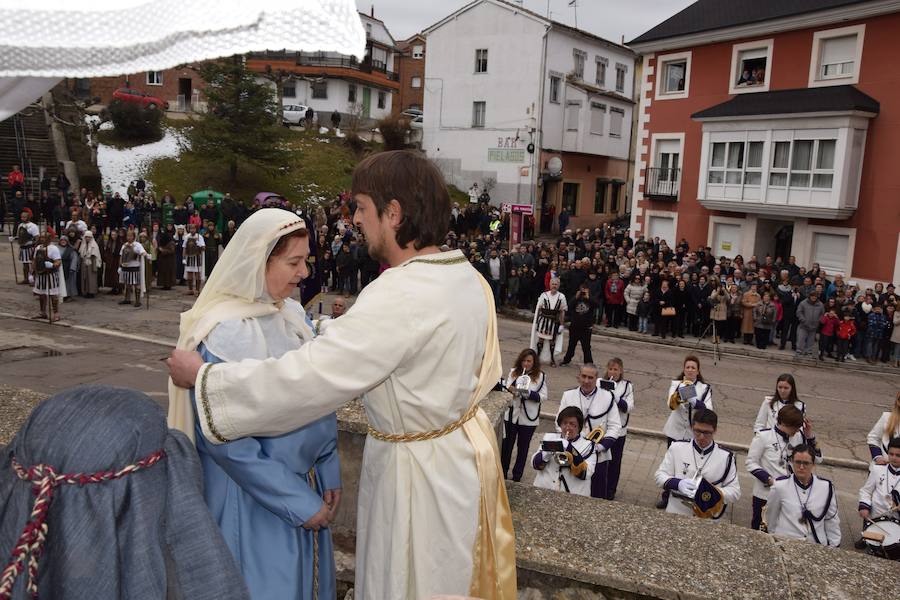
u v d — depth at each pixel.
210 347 1.83
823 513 5.90
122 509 1.09
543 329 14.23
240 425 1.61
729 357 16.84
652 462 9.54
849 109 20.17
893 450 6.59
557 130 36.84
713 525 2.81
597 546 2.61
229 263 1.94
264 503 1.86
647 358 15.99
